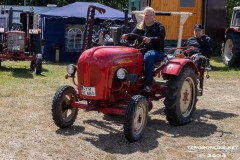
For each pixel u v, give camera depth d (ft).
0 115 20.54
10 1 83.71
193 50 24.56
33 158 14.83
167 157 15.37
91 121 19.98
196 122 20.51
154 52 18.62
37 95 25.64
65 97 18.12
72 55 47.29
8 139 16.84
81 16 46.60
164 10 46.80
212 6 46.68
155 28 18.99
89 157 15.10
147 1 46.93
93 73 16.83
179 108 19.10
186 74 19.31
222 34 47.47
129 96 18.08
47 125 19.02
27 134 17.58
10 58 36.37
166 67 18.69
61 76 34.19
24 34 36.45
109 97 17.01
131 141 16.81
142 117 17.19
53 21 46.44
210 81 34.04
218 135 18.31
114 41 23.34
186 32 47.29
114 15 46.01
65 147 16.08
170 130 18.89
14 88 27.71
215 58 55.16
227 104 25.09
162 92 19.81
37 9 62.23
